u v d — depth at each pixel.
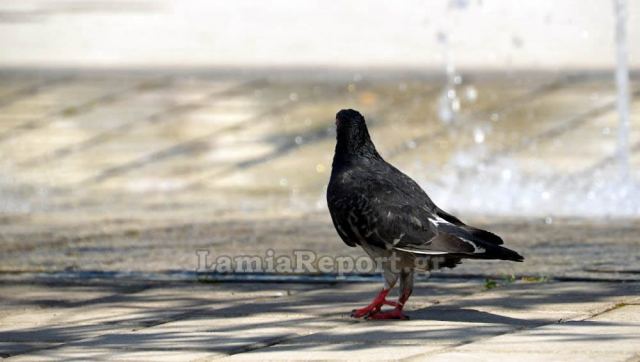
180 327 8.45
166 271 10.98
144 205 16.25
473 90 21.19
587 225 13.60
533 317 8.40
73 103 21.95
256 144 19.52
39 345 7.94
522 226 13.62
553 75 21.80
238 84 22.66
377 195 8.27
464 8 24.00
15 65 24.69
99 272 11.00
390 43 24.22
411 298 9.36
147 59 24.89
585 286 9.69
